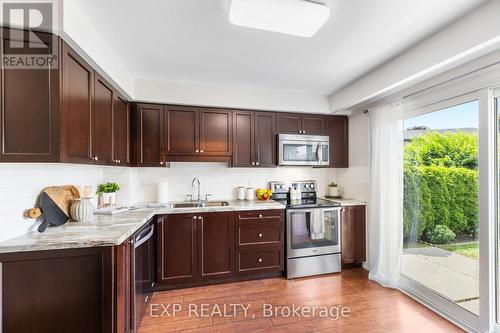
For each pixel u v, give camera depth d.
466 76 1.89
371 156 2.94
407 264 2.64
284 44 2.03
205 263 2.72
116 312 1.51
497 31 1.46
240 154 3.16
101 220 2.05
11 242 1.43
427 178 2.41
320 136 3.40
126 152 2.70
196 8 1.57
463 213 2.07
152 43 2.01
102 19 1.67
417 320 2.08
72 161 1.55
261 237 2.88
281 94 3.23
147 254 2.27
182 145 2.96
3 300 1.39
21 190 1.57
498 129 1.83
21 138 1.36
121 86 2.36
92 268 1.49
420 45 2.00
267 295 2.52
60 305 1.45
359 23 1.72
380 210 2.79
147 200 3.19
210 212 2.74
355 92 2.87
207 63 2.39
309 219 3.02
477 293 1.95
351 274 3.05
